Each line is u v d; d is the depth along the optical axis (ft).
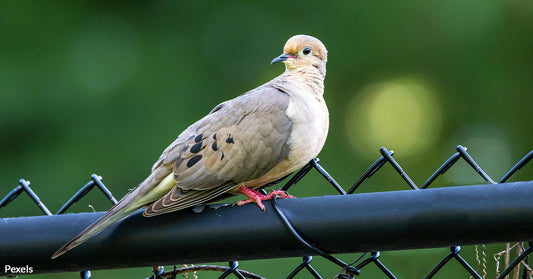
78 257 18.57
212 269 21.13
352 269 18.86
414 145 50.21
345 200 16.98
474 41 48.88
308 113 23.00
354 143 49.65
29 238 18.76
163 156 21.79
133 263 18.44
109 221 18.37
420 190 16.65
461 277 39.09
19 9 48.21
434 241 16.53
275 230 17.30
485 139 49.37
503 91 49.11
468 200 16.15
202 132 21.70
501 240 16.21
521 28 48.49
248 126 21.76
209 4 50.72
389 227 16.61
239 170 21.30
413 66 49.80
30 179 45.29
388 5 49.44
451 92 49.80
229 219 17.67
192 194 20.66
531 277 19.66
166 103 47.65
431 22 49.14
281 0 51.08
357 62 49.93
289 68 28.84
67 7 49.11
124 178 45.42
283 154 21.98
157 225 18.13
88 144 45.70
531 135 48.67
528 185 15.96
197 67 49.39
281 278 38.81
